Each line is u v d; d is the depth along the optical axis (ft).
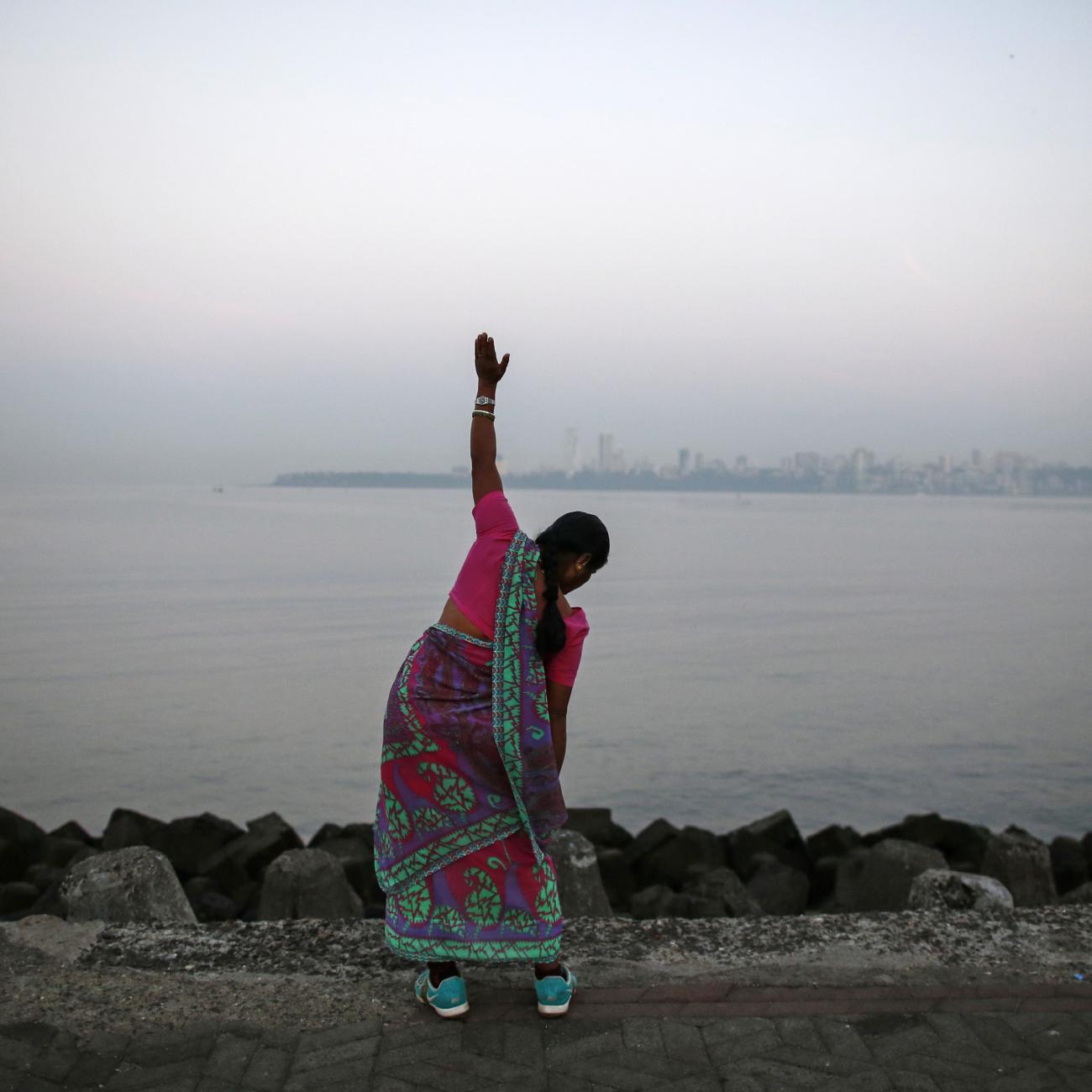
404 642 128.36
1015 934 12.17
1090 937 12.12
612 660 121.49
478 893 9.90
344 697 91.25
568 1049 9.54
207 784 62.39
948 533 517.55
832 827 36.63
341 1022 10.19
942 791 65.05
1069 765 71.56
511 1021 10.09
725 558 331.16
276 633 137.08
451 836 9.88
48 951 11.82
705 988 10.78
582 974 11.19
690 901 29.53
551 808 9.85
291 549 335.67
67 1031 9.96
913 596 210.79
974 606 190.49
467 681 9.78
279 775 64.39
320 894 20.86
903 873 26.00
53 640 127.75
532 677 9.73
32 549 319.27
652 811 60.49
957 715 89.25
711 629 153.69
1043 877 25.31
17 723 78.64
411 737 9.87
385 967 11.44
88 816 55.62
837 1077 9.08
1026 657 125.80
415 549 339.36
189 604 174.70
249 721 80.53
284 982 11.08
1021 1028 9.90
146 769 65.46
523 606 9.76
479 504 10.37
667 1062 9.32
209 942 12.07
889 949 11.76
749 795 63.98
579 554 9.84
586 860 17.28
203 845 35.42
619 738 78.64
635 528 529.04
